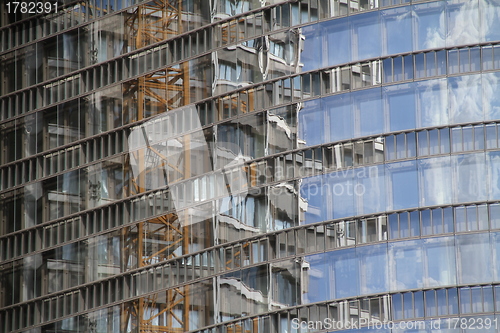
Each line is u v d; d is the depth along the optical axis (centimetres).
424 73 16988
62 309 18300
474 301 16288
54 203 18688
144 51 18438
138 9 18625
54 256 18525
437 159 16750
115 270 18038
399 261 16575
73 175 18625
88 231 18350
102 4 18850
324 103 17250
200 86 17988
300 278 16850
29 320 18500
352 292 16625
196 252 17550
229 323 17100
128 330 17775
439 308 16338
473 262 16375
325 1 17500
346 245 16775
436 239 16525
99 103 18625
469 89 16838
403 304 16438
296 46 17538
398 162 16850
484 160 16625
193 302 17438
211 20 18088
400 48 17100
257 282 17075
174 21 18338
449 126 16800
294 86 17438
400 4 17200
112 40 18675
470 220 16500
